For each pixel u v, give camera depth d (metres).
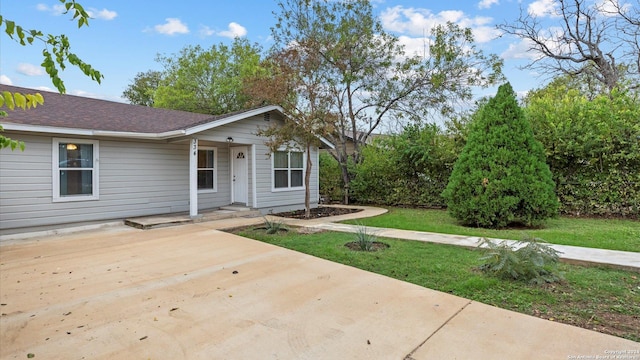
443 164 11.98
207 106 24.27
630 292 3.72
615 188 9.35
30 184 7.58
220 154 11.30
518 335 2.84
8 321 3.22
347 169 14.52
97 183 8.56
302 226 8.41
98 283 4.28
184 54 24.89
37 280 4.40
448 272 4.52
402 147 12.69
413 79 14.15
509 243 5.86
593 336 2.80
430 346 2.70
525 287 3.92
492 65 13.66
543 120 9.89
